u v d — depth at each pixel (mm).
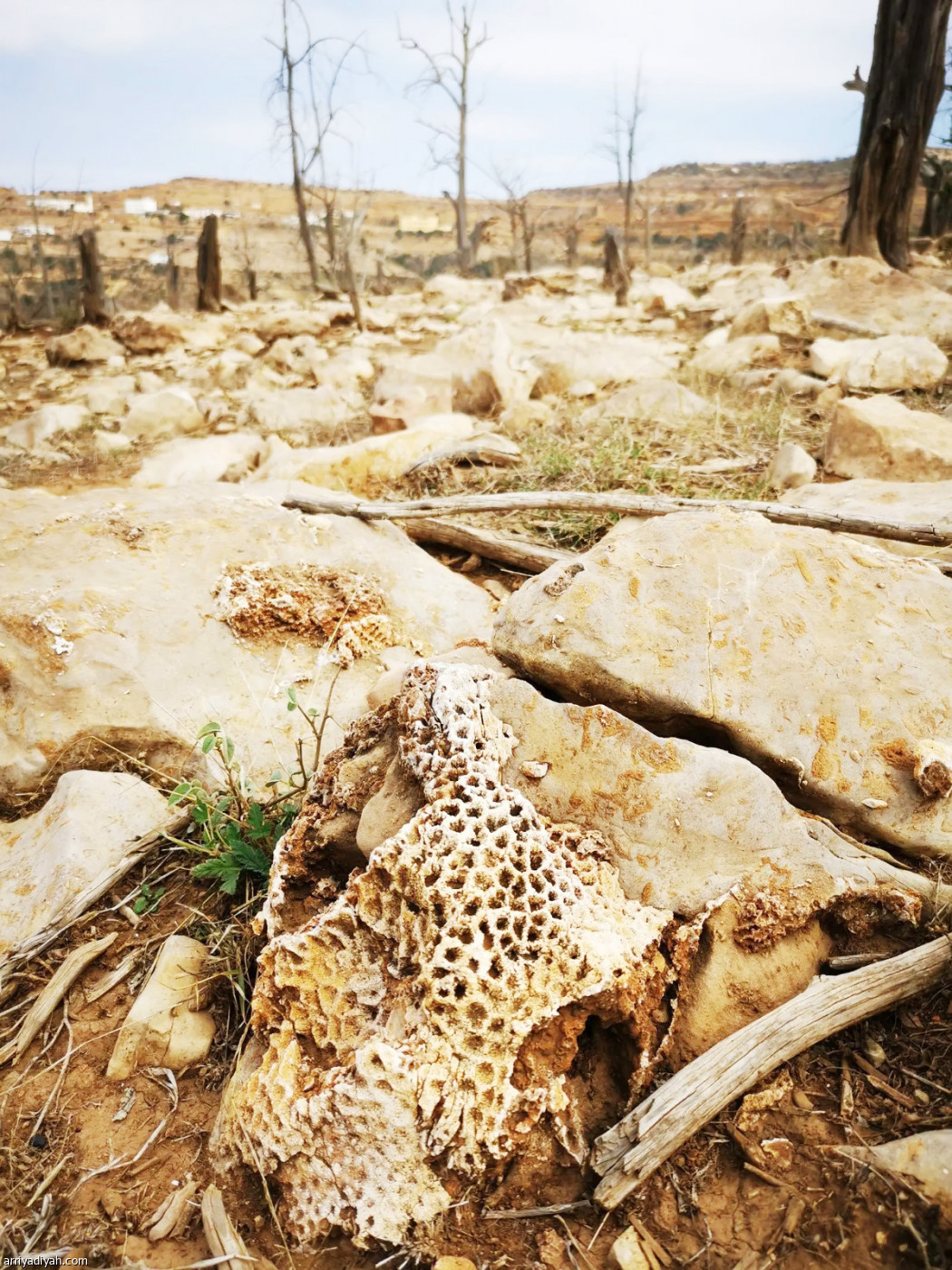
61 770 885
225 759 812
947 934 612
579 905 579
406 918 574
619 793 646
